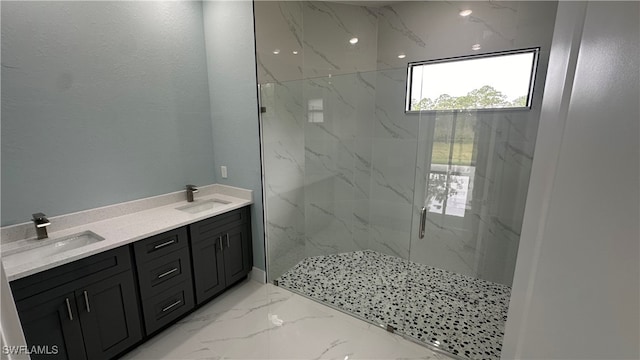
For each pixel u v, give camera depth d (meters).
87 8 1.77
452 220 2.57
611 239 0.35
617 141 0.34
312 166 2.89
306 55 2.70
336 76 2.74
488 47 2.26
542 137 0.66
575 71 0.48
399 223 2.89
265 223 2.52
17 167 1.58
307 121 2.78
